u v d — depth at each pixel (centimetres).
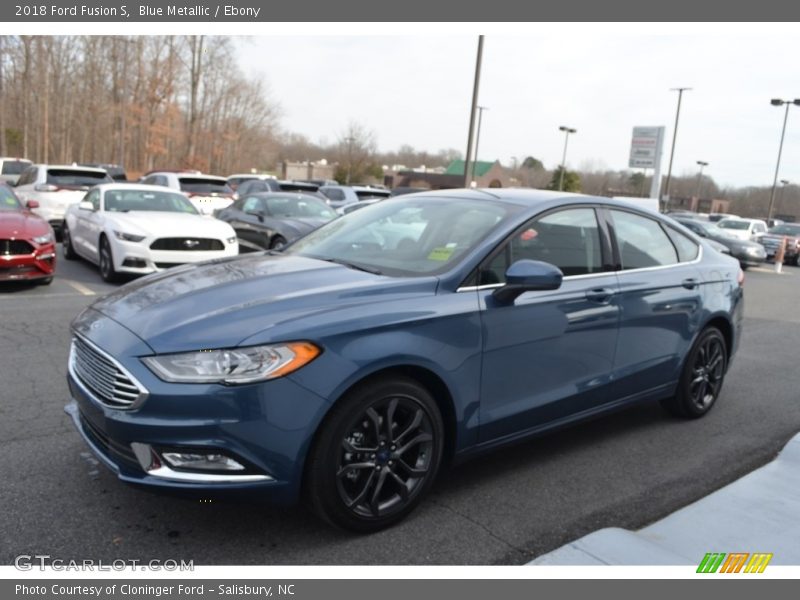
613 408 428
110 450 295
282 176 8862
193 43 4394
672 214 3662
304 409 281
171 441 271
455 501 354
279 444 279
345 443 296
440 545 309
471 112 1970
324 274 352
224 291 323
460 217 393
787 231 2673
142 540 301
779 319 1041
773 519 344
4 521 309
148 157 4634
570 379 390
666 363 459
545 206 396
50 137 5119
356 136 5894
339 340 290
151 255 941
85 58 4931
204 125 5025
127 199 1083
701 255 505
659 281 446
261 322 287
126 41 4003
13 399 468
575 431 472
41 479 351
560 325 376
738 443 460
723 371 522
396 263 369
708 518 342
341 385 288
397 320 308
